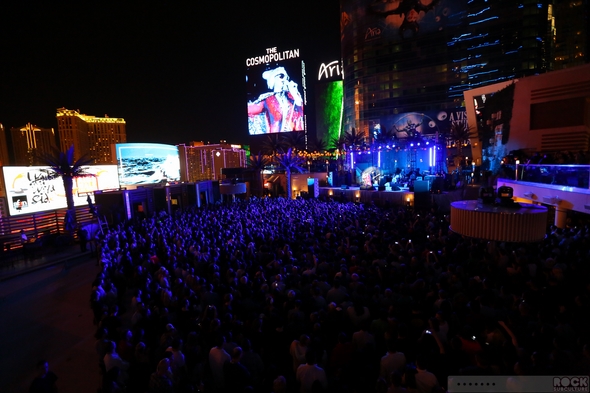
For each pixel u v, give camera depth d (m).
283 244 12.48
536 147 24.56
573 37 70.00
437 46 68.38
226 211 22.33
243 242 12.55
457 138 45.25
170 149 46.09
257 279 8.62
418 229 14.06
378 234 13.48
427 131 69.06
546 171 14.41
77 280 14.15
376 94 73.94
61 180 25.97
